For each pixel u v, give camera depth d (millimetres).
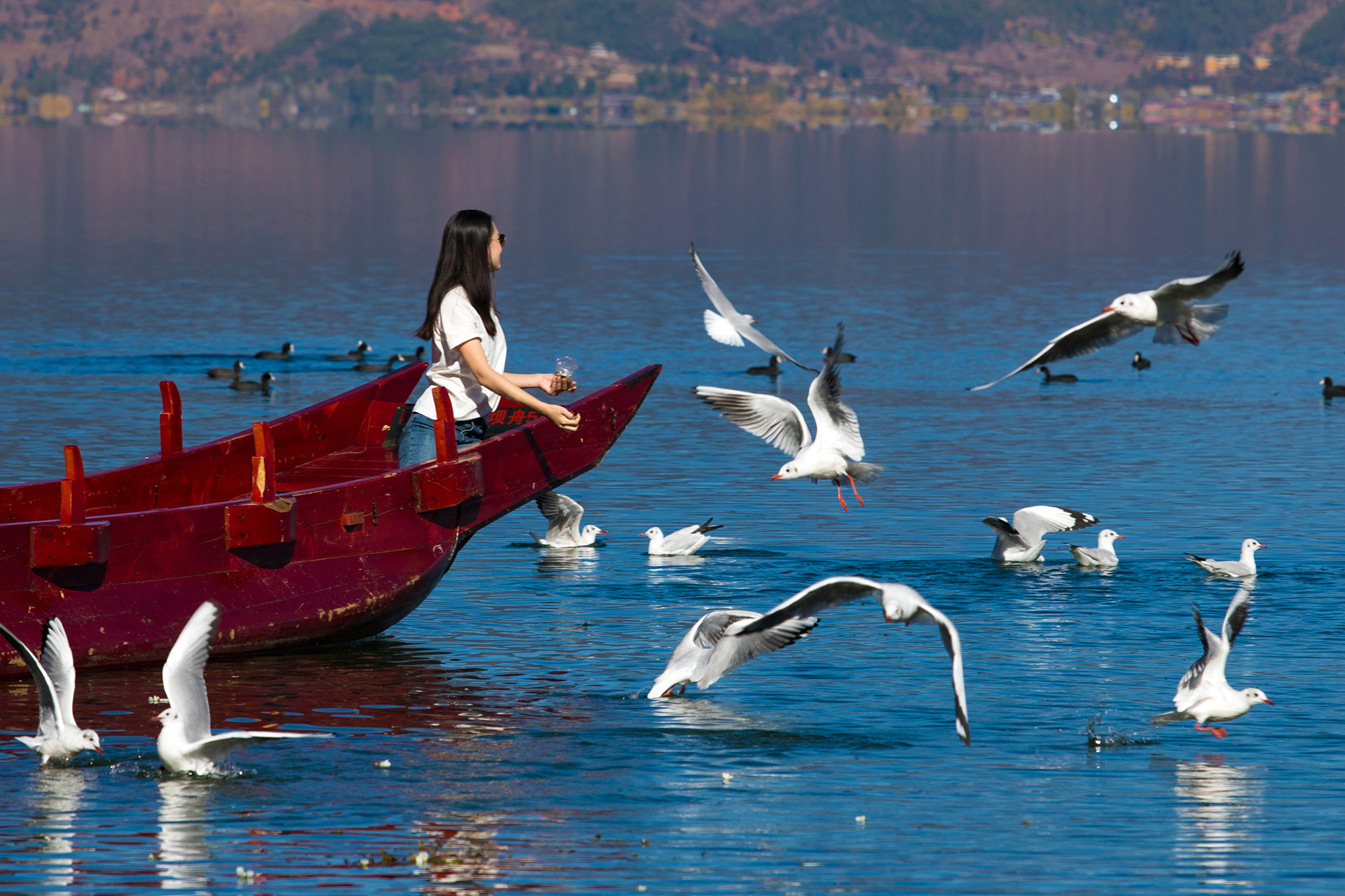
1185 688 14289
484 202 124375
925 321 52219
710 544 22203
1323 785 13141
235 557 16422
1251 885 11141
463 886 11016
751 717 14812
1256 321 53094
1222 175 184500
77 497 15359
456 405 17312
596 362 42188
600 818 12312
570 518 21922
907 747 14031
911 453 29688
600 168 193375
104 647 15664
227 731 13820
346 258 74812
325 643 17062
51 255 74062
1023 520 21000
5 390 36188
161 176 160625
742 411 14906
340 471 18953
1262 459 29047
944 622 11195
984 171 192125
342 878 11141
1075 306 56625
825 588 11844
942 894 10992
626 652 16984
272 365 41594
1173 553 21719
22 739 13188
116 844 11664
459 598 19312
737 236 90750
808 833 12031
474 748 13859
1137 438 31391
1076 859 11570
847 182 163125
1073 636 17688
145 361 41812
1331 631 17828
